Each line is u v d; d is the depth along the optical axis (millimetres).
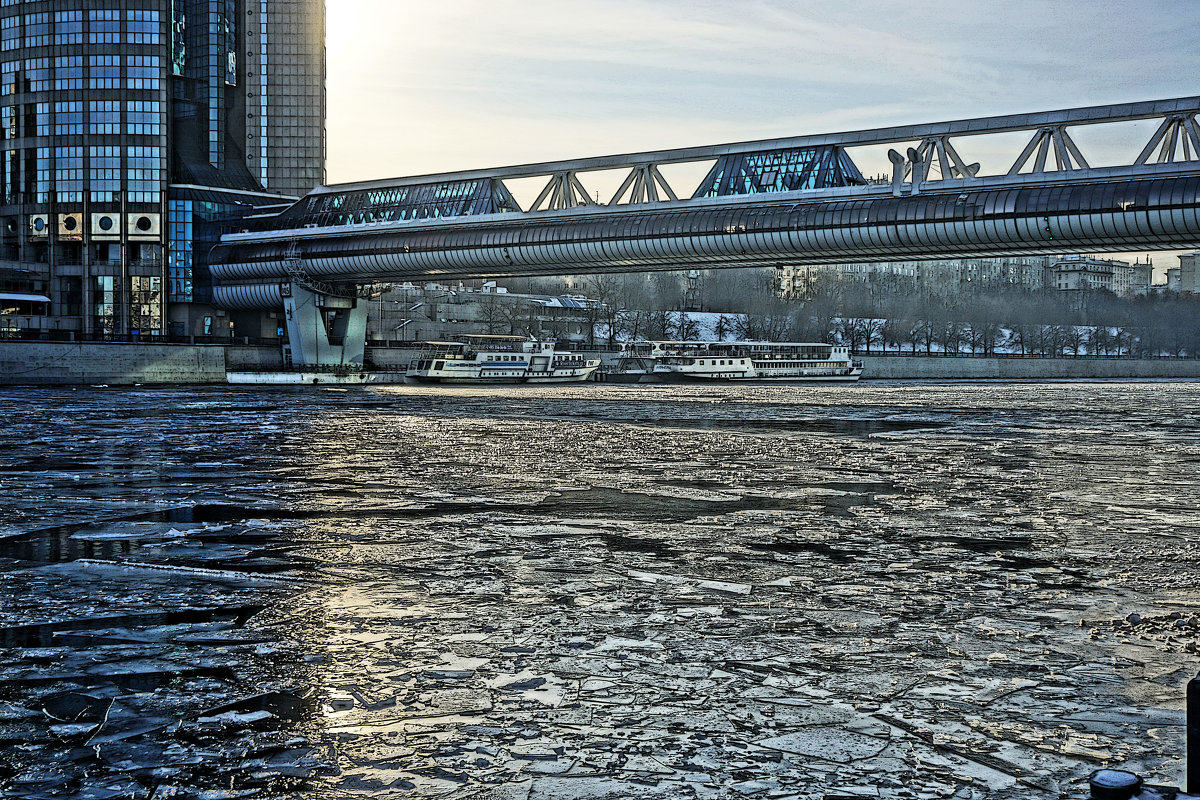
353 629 18125
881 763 12227
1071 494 36938
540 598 20422
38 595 20812
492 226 132500
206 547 26031
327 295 156875
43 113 167375
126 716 13922
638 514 31703
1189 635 17750
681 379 187125
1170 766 12070
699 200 118750
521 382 169750
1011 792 11414
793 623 18469
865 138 112000
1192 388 174875
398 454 51312
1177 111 94375
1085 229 96250
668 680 15266
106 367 144500
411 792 11516
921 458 50531
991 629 18094
